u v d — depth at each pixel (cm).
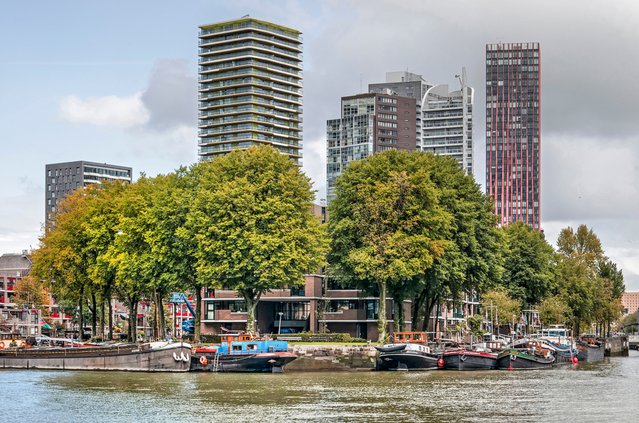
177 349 12312
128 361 12544
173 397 9288
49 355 13038
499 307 19638
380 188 14250
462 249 15225
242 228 13262
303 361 12975
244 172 13788
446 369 13612
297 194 13888
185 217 13788
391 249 13838
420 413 8294
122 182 16400
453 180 15625
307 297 17738
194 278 13925
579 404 9112
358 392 9825
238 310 18212
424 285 14712
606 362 18262
